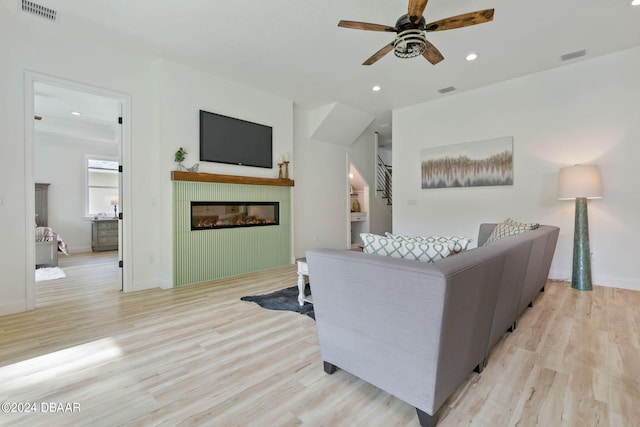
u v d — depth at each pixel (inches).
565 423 52.5
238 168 171.0
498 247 66.3
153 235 145.0
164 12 106.6
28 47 112.8
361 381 66.4
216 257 159.9
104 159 270.1
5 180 108.6
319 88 176.7
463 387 63.4
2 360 75.9
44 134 237.6
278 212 191.6
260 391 62.9
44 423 53.8
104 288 142.2
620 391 61.5
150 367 72.4
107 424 53.5
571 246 149.2
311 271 66.1
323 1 101.0
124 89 135.8
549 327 93.8
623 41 126.0
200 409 57.3
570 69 146.8
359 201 291.9
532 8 104.0
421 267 47.5
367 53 135.0
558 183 143.9
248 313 108.4
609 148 137.8
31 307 113.0
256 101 178.7
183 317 104.8
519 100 161.8
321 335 68.1
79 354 78.8
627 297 122.6
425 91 180.9
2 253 107.9
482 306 59.4
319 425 53.0
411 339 50.6
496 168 169.8
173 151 145.3
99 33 119.5
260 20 111.3
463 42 125.6
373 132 288.5
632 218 133.6
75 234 253.8
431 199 197.6
